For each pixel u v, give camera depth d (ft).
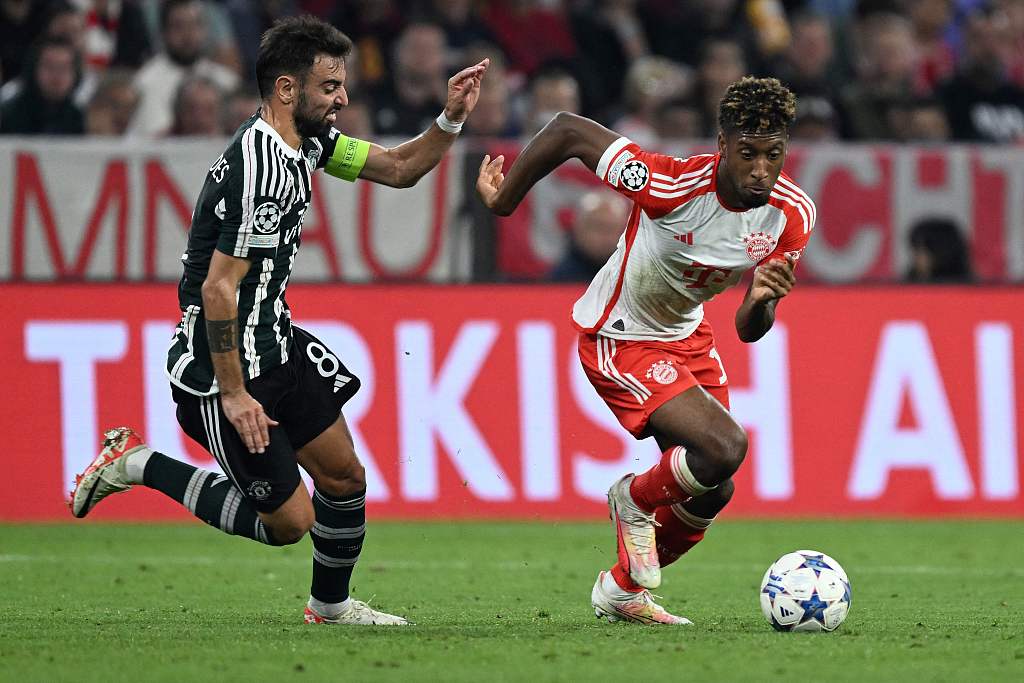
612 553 97.04
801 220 57.00
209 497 57.98
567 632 57.41
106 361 111.24
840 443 116.98
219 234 55.06
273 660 49.08
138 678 45.47
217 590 76.13
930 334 118.73
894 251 119.75
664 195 56.80
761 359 116.57
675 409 57.82
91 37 140.15
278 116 54.90
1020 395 118.93
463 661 48.96
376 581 81.82
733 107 53.83
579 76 148.56
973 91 151.33
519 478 114.01
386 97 139.33
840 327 117.80
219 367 54.08
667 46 159.33
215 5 146.51
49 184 112.47
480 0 154.40
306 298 113.50
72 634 56.49
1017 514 117.70
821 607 57.47
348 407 112.88
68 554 93.66
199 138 129.18
